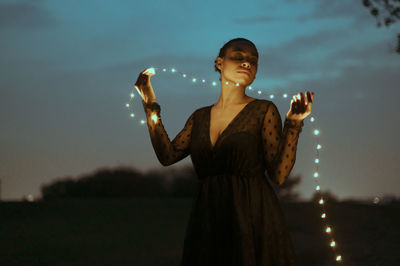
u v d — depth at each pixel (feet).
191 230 11.19
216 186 11.02
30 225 38.17
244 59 11.57
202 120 11.69
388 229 37.63
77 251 28.09
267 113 11.10
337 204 54.90
